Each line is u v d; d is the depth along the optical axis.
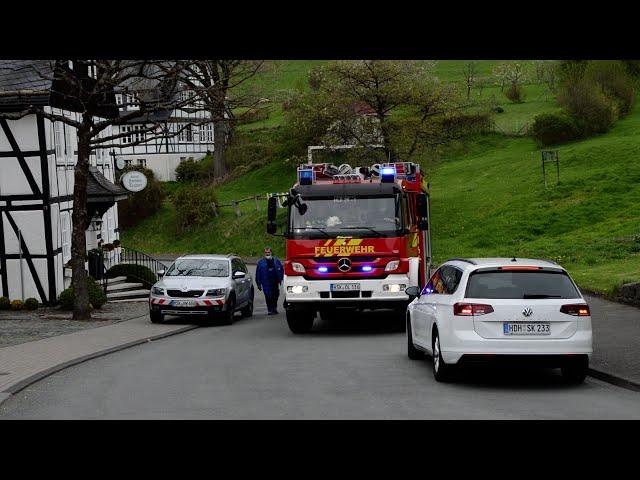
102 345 23.17
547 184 65.06
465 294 15.61
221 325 30.45
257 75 36.31
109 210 47.34
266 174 89.75
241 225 75.50
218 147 92.06
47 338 25.11
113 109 46.84
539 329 15.29
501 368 18.19
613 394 14.84
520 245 54.09
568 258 45.69
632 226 51.97
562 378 16.72
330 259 25.11
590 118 79.56
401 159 63.75
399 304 25.03
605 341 20.58
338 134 65.31
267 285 34.78
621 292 29.94
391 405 13.81
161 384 16.47
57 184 36.59
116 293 39.91
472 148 86.38
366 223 25.16
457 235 60.22
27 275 35.19
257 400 14.43
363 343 23.22
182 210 78.62
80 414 13.50
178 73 30.73
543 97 103.75
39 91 34.34
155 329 27.97
